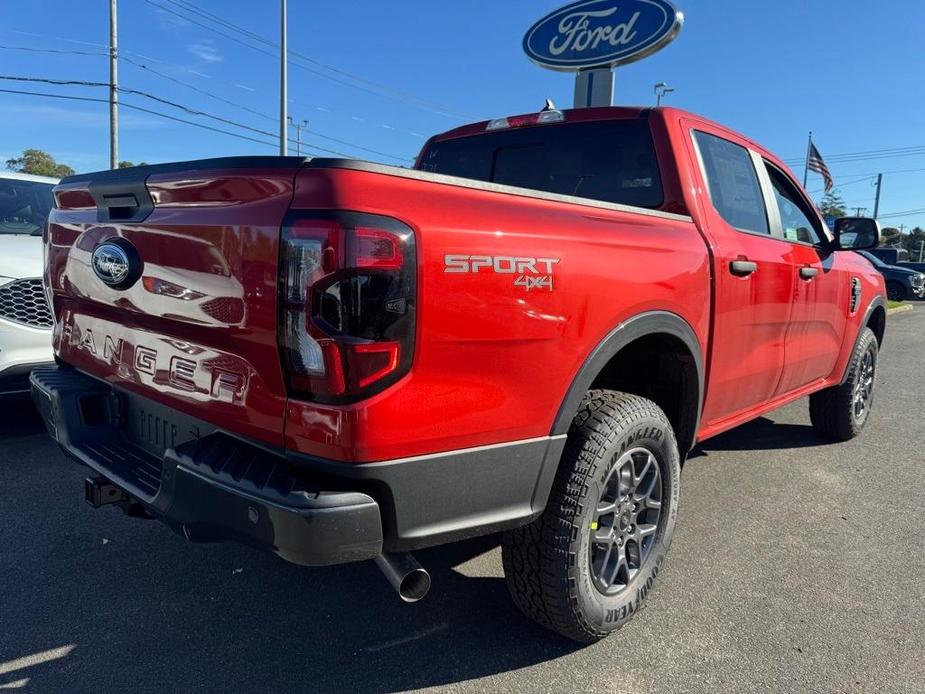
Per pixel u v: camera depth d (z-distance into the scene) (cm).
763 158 393
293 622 272
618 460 247
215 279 196
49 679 232
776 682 242
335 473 177
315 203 174
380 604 287
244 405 194
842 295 462
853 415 529
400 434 179
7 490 390
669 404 311
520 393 207
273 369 183
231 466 190
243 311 188
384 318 174
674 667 249
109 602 282
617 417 242
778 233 388
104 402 270
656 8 790
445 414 189
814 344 433
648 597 295
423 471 188
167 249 212
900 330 1516
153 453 245
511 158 389
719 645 264
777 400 412
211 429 212
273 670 242
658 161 322
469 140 409
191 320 207
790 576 320
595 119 350
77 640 255
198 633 263
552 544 233
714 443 538
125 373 247
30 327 432
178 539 340
